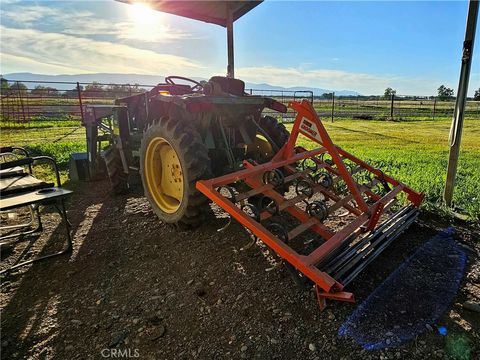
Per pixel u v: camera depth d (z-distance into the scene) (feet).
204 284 7.44
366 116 55.16
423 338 5.61
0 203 7.62
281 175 8.77
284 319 6.20
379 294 6.79
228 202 7.47
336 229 9.93
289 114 49.19
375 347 5.45
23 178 9.98
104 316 6.54
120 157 14.21
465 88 10.27
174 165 10.57
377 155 20.43
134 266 8.37
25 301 7.07
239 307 6.60
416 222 10.11
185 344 5.75
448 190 11.07
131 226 10.94
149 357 5.51
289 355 5.40
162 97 10.54
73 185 16.40
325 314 6.26
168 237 9.94
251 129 11.99
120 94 47.42
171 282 7.59
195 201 9.40
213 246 9.14
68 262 8.66
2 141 29.63
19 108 54.19
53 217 11.93
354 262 7.07
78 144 26.66
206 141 10.45
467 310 6.26
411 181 13.37
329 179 9.75
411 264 7.89
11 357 5.60
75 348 5.76
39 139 31.24
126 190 14.94
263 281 7.40
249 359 5.36
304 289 6.86
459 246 8.70
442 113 64.08
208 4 17.43
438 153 21.52
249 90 47.83
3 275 8.06
